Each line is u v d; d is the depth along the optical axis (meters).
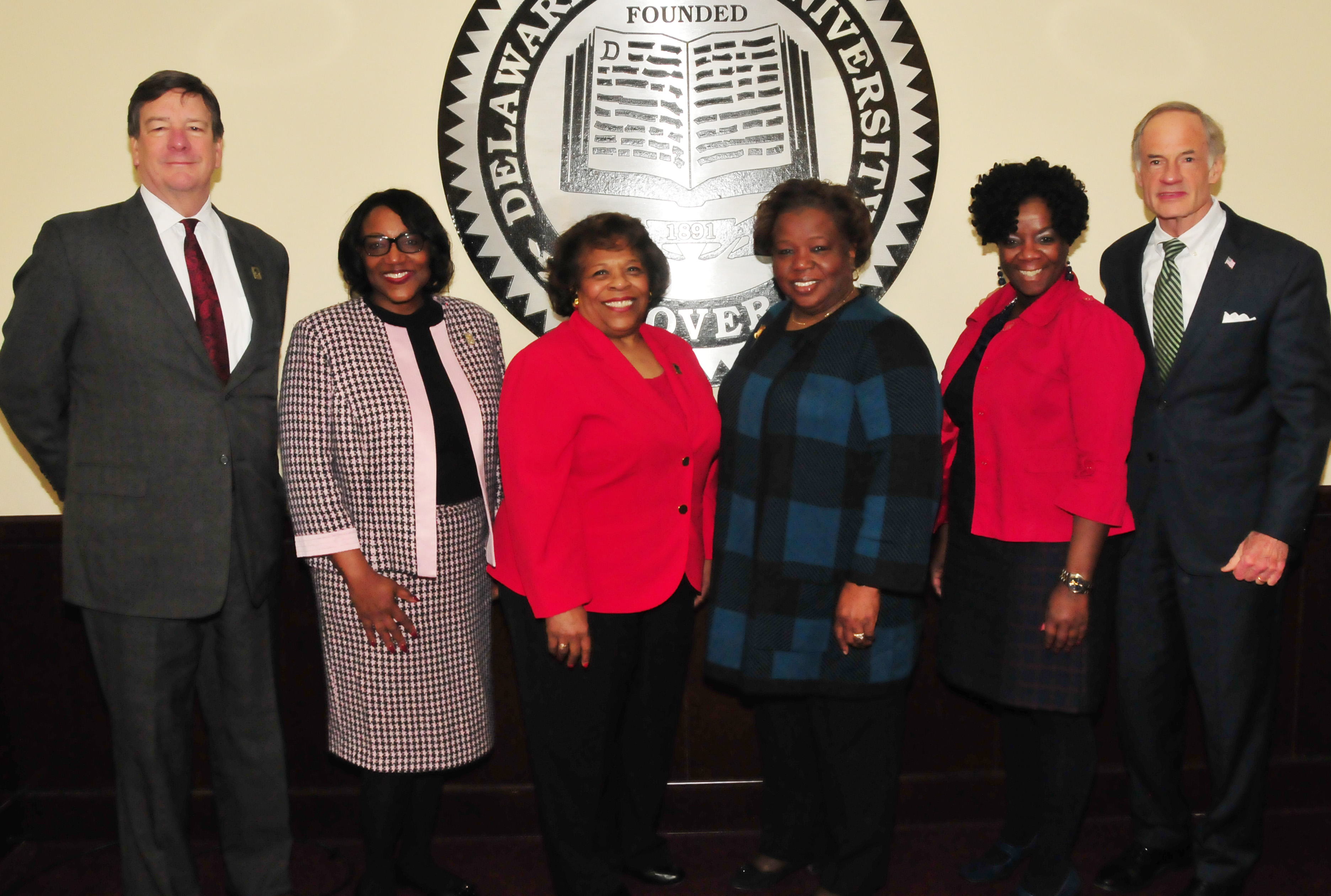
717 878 2.28
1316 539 2.46
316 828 2.46
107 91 2.34
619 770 2.16
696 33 2.39
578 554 1.87
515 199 2.41
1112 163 2.45
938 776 2.52
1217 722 2.04
